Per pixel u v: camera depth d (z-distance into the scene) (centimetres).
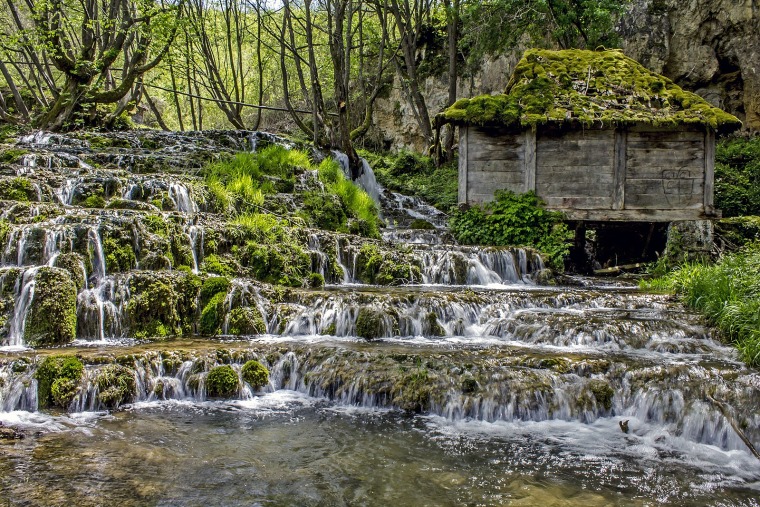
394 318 824
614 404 615
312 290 953
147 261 919
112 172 1201
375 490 448
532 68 1458
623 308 899
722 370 636
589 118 1300
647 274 1298
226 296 863
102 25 1792
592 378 636
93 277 859
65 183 1103
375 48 2609
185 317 850
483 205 1376
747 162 1834
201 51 2517
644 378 624
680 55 2134
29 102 2189
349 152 1867
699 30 2100
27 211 946
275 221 1161
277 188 1376
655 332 766
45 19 1767
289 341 784
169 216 1010
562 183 1348
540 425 592
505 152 1366
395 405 627
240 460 495
